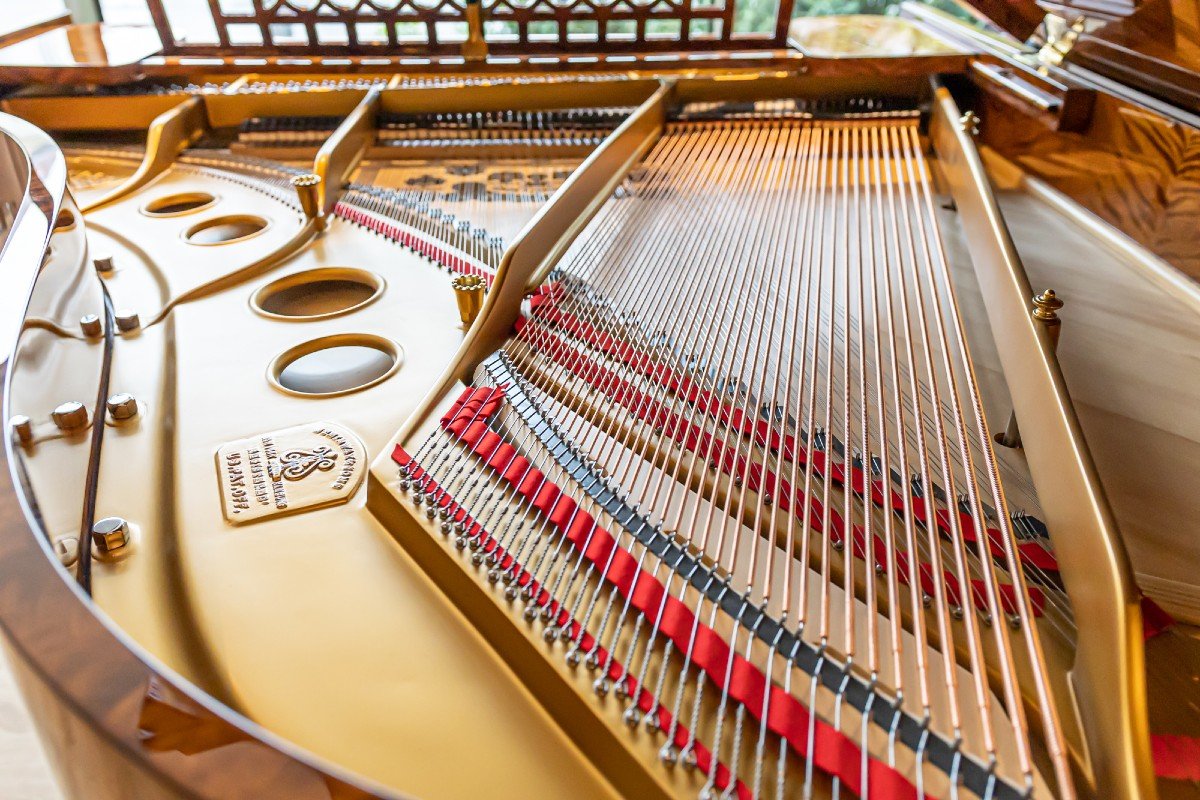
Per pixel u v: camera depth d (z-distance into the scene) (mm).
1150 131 2479
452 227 2936
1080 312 2303
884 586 1443
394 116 3721
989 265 2193
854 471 1710
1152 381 1998
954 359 2111
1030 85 3148
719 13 4074
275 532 1576
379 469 1653
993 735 1156
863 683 1225
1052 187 3086
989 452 1558
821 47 3893
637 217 2879
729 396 1957
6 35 4508
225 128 3812
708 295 2393
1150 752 1021
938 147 3385
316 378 2107
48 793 1762
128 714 814
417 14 4023
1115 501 1630
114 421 1857
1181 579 1445
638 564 1455
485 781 1164
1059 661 1293
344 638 1369
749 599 1382
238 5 8102
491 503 1591
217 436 1834
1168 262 2459
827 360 2094
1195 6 2338
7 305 1517
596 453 1768
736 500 1634
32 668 858
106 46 4172
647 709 1195
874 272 2012
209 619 1396
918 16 4594
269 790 763
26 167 2205
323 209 2945
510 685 1308
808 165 3326
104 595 1427
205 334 2242
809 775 1062
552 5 4047
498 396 1925
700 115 3691
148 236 2869
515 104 3775
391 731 1226
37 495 1224
